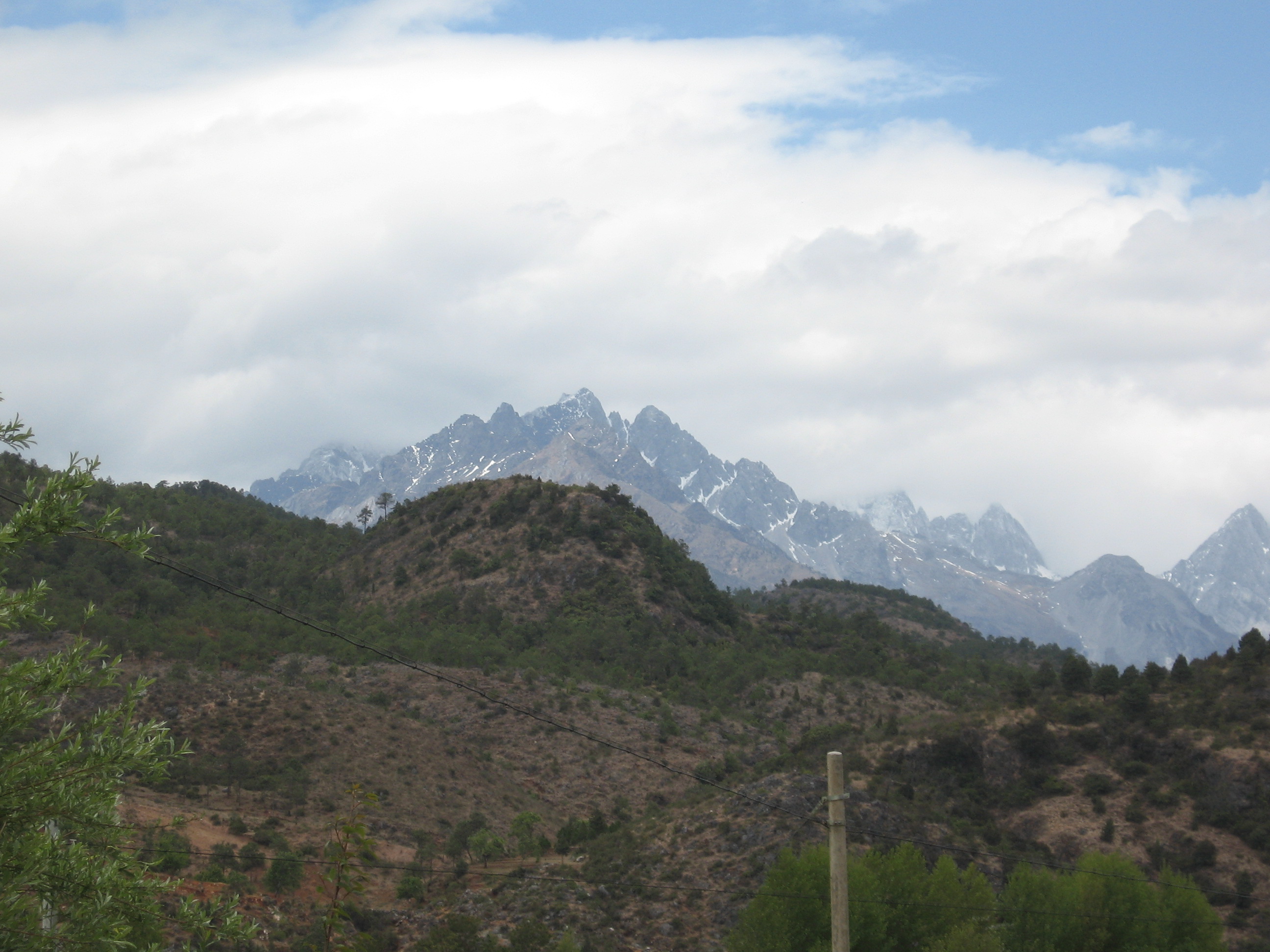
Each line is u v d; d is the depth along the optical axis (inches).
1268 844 3208.7
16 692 624.1
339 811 4047.7
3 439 624.7
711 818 3508.9
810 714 6555.1
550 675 6609.3
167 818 3393.2
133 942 642.8
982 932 2134.6
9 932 589.3
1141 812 3506.4
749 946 2241.6
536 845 3929.6
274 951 2482.8
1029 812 3646.7
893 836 3289.9
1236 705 3890.3
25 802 624.1
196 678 4987.7
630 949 2714.1
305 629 6589.6
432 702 5812.0
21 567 5748.0
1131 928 2265.0
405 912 2957.7
